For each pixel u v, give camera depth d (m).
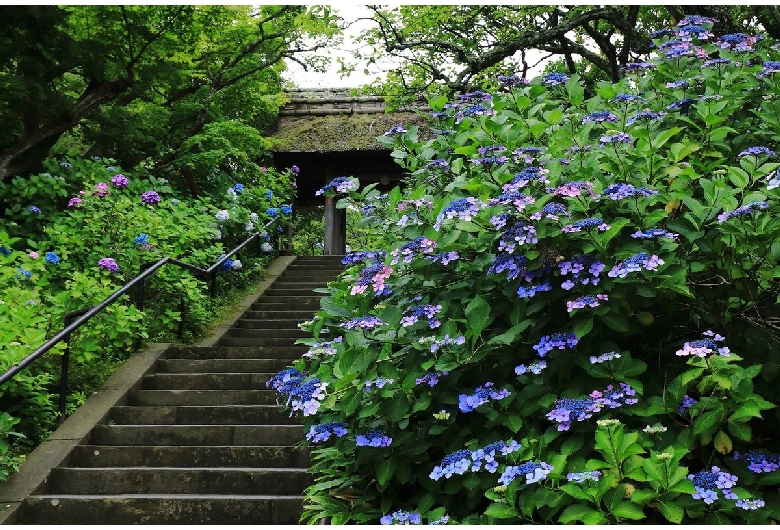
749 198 3.09
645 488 2.55
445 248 3.31
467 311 3.04
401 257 3.32
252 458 4.92
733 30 7.52
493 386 3.16
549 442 2.83
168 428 5.23
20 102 8.38
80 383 5.84
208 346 7.25
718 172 3.62
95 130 9.83
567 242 3.09
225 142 11.16
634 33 8.58
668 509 2.40
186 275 7.70
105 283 6.45
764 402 2.63
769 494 2.70
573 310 2.93
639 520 2.64
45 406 5.15
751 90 4.25
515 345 3.15
